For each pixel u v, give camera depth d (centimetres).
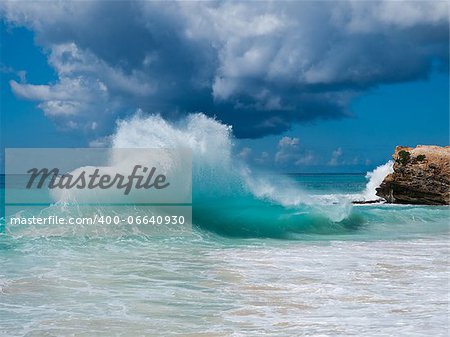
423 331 533
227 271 873
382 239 1388
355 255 1063
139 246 1130
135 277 819
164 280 799
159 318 591
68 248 1073
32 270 857
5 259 949
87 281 784
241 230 1442
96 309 628
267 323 570
